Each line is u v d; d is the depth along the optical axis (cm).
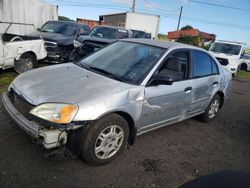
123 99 333
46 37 936
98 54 456
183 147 430
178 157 394
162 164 366
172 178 338
